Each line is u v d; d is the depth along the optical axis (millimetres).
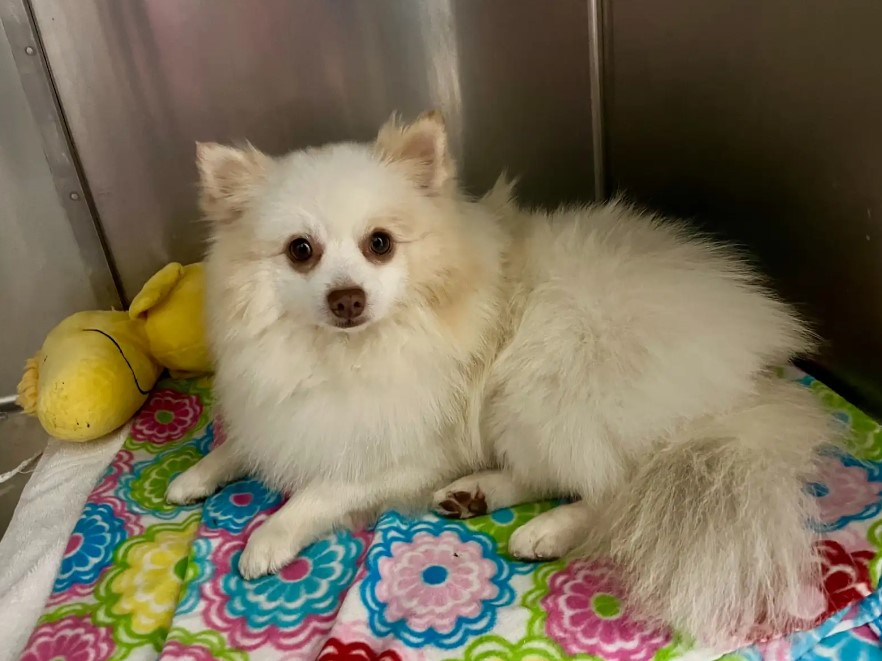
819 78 404
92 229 604
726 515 344
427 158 404
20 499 501
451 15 569
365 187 383
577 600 366
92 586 411
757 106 450
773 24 421
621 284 406
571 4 554
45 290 617
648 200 577
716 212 514
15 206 584
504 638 349
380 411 403
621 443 393
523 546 398
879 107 374
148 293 558
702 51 479
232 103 582
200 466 475
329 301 368
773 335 417
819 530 370
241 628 375
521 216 468
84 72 557
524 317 417
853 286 430
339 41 573
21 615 413
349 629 359
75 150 578
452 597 376
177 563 422
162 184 600
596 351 395
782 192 454
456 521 433
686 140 520
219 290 406
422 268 391
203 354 575
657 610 346
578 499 434
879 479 397
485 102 595
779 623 336
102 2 539
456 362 413
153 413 559
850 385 461
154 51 558
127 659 370
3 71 546
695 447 374
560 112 592
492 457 452
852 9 373
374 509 446
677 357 388
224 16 555
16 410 626
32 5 533
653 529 358
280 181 394
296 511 423
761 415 388
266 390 407
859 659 335
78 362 516
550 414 403
